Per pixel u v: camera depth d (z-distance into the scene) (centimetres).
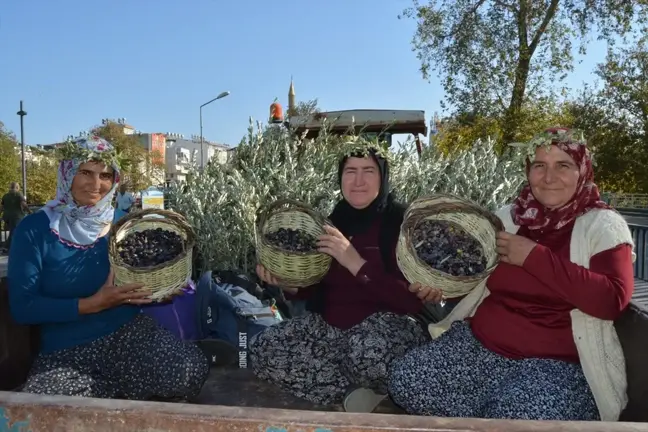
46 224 241
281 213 281
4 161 3206
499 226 229
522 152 224
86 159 240
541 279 199
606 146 3141
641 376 188
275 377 278
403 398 227
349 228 275
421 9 1744
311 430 129
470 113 1647
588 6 1639
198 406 138
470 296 249
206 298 343
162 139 8088
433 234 249
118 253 236
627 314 205
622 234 201
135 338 252
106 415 138
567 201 213
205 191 435
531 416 188
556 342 212
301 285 264
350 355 254
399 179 443
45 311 228
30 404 142
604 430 123
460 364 224
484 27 1684
